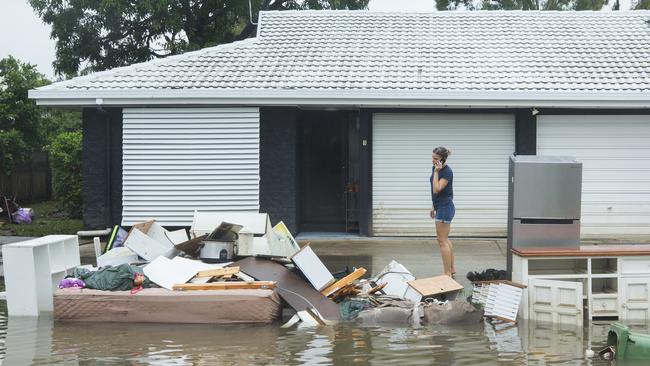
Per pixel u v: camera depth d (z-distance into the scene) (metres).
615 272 8.02
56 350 6.63
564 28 16.69
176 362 6.20
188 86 13.55
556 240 8.26
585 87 13.41
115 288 7.94
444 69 14.46
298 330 7.40
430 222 14.11
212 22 25.72
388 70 14.41
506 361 6.23
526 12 17.67
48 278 8.43
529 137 13.81
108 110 13.98
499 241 13.62
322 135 14.95
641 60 14.76
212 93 13.35
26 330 7.45
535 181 8.25
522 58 14.99
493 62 14.81
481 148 14.05
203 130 13.85
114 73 14.34
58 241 8.74
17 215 17.64
